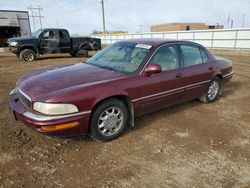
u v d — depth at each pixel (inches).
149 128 150.5
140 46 156.1
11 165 108.1
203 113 179.9
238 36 824.9
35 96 110.9
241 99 219.8
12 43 501.0
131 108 137.4
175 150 124.3
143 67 140.4
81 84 120.4
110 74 135.3
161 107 158.2
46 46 526.9
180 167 109.5
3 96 212.7
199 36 970.1
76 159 114.2
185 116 172.7
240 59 601.0
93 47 606.2
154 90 145.5
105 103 124.5
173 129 150.0
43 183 96.6
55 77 131.1
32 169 105.6
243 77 332.2
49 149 122.6
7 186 94.3
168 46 158.4
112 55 162.4
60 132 111.3
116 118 132.4
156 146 128.1
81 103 113.4
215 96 205.5
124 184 97.0
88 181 98.4
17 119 129.5
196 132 146.6
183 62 166.9
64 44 549.0
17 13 832.3
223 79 207.6
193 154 120.9
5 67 414.6
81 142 130.6
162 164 111.5
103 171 105.2
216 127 154.8
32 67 415.8
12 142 128.0
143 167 108.9
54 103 107.1
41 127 107.5
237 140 137.3
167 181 99.4
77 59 549.6
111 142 131.7
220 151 124.3
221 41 888.9
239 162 114.6
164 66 152.7
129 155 118.6
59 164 109.8
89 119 120.0
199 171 106.8
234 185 97.8
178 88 161.9
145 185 96.8
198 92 184.9
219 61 201.8
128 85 131.3
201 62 183.3
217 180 100.8
